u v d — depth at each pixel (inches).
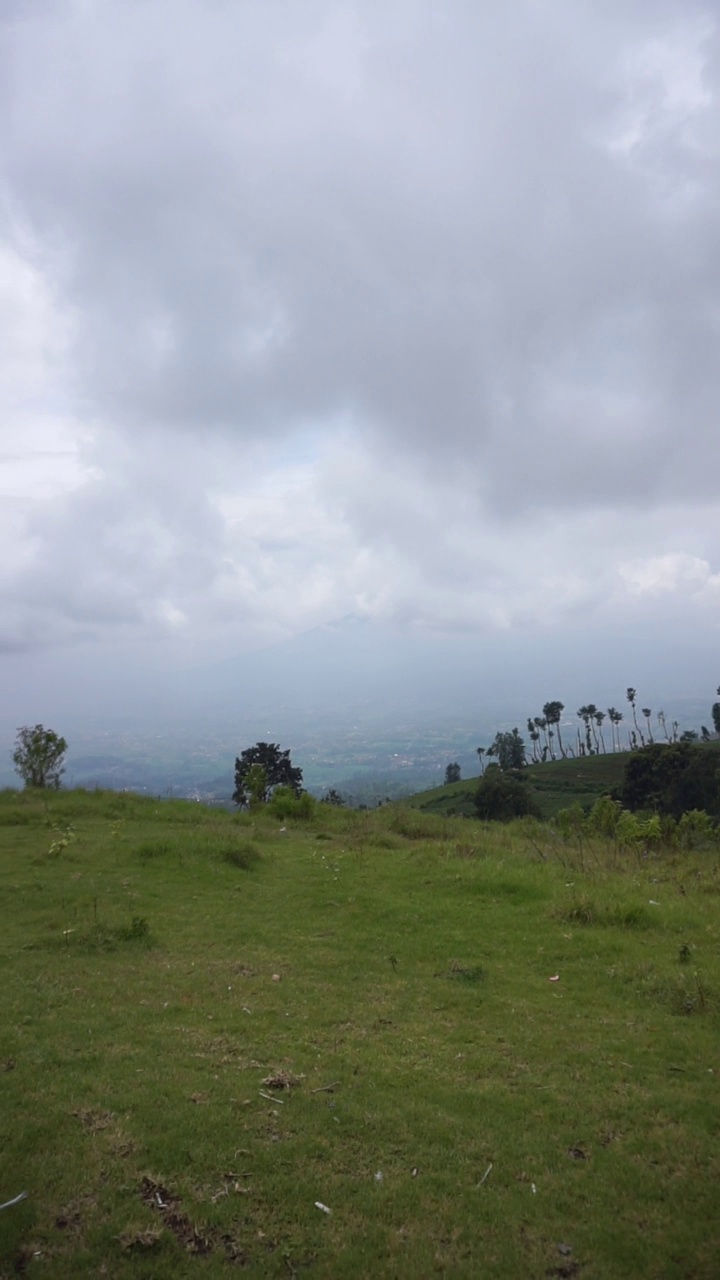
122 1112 181.2
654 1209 152.4
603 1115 185.6
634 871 470.3
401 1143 173.0
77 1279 132.1
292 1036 227.5
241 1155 166.2
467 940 321.4
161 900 374.6
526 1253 141.2
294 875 437.1
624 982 275.1
